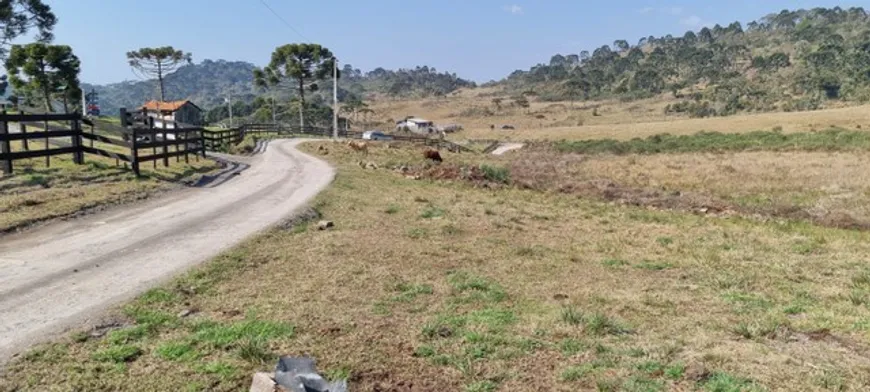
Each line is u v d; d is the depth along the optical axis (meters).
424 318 5.87
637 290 7.38
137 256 7.89
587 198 20.73
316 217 11.93
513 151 62.31
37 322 5.29
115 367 4.41
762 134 52.22
